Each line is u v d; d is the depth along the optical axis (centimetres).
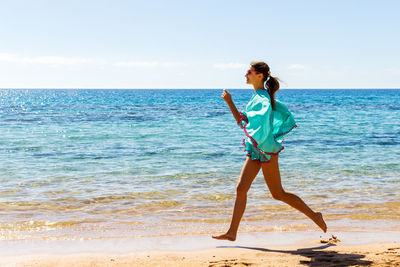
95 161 1082
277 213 570
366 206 613
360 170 942
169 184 788
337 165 1012
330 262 347
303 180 825
